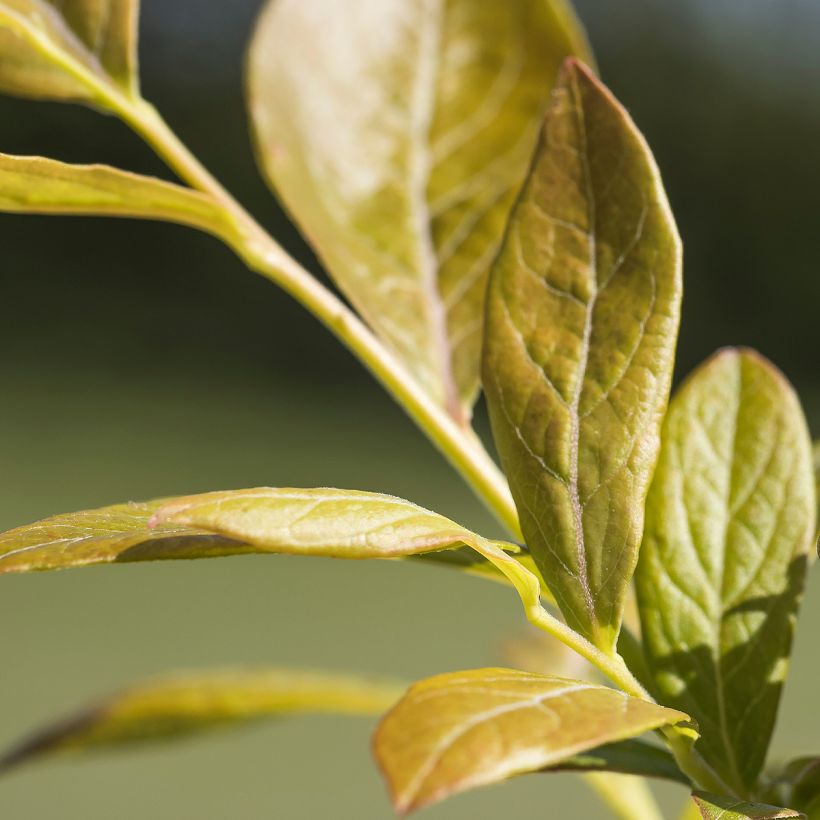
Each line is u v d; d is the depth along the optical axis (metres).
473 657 1.28
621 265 0.25
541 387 0.25
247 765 1.12
